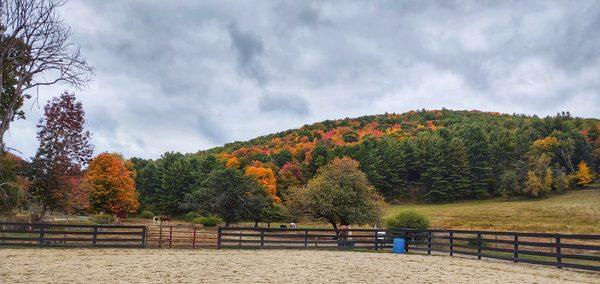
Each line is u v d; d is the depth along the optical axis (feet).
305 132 538.47
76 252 64.69
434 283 44.21
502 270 54.75
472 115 644.69
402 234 83.56
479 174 315.99
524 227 179.42
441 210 251.39
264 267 53.42
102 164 155.12
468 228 180.04
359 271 51.93
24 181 97.25
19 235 88.74
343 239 90.12
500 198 301.22
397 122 616.80
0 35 73.15
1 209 85.15
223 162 336.08
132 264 52.95
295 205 130.21
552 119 433.07
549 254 58.34
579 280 47.21
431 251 81.76
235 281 42.63
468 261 64.69
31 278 41.42
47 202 104.83
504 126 462.19
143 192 293.02
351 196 124.98
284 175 277.44
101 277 42.93
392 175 325.83
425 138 385.09
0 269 46.65
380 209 127.54
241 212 160.35
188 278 43.68
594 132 395.96
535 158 319.68
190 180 275.59
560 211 223.71
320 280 44.68
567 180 295.07
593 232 160.97
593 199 253.44
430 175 319.06
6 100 88.38
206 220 167.94
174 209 267.80
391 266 57.41
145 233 75.36
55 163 103.35
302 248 81.00
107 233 73.26
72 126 108.27
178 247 77.00
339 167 131.64
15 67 81.20
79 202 113.29
